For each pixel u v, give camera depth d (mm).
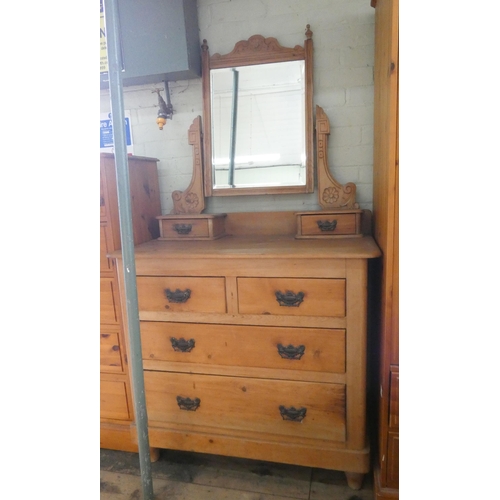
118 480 1353
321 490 1259
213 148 1575
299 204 1579
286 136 1511
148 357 1306
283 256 1103
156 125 1658
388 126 1004
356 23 1435
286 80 1493
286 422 1223
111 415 1461
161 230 1540
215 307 1213
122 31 1457
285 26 1485
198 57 1537
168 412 1321
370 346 1416
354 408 1164
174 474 1361
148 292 1260
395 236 989
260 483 1305
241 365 1227
